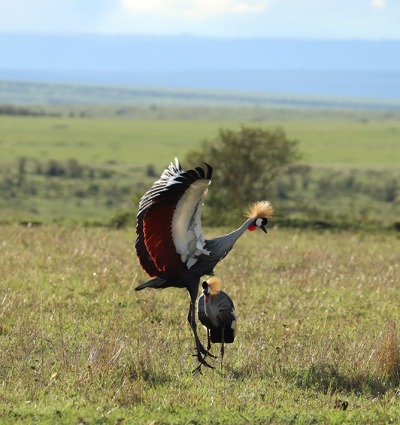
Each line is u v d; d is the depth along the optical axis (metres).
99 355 40.53
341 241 106.12
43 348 43.75
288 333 49.00
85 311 53.78
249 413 34.41
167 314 53.97
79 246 83.31
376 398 37.50
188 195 35.62
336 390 38.97
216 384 39.00
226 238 39.19
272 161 151.88
